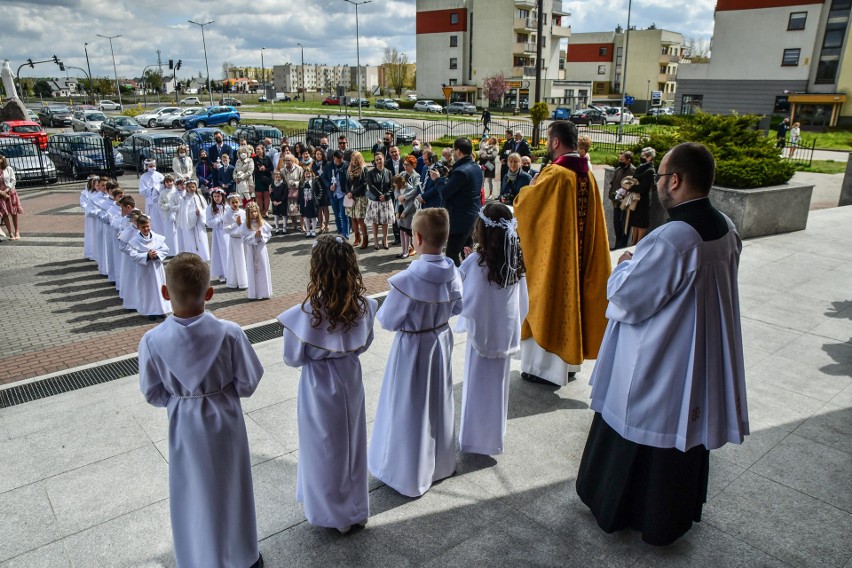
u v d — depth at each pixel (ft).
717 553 9.71
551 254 14.74
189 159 45.65
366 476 10.44
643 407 8.93
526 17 205.77
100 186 33.65
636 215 30.60
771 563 9.47
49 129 141.49
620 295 8.80
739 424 9.05
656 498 9.34
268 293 28.07
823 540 9.97
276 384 16.51
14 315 26.00
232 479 8.91
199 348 8.36
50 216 48.39
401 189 35.70
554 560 9.64
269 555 9.90
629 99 203.72
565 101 209.26
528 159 40.78
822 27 135.33
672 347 8.63
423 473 11.32
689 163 8.36
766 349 17.66
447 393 11.46
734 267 8.94
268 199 44.39
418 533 10.38
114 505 11.52
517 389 15.80
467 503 11.19
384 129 90.94
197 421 8.57
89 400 16.07
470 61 221.05
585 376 16.65
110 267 30.32
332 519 10.14
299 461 10.45
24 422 14.84
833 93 135.64
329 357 9.75
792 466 12.03
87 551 10.25
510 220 11.46
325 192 40.01
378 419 11.81
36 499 11.71
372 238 40.29
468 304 11.41
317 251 9.31
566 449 13.02
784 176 31.68
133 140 72.43
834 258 27.17
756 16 142.92
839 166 74.69
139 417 15.07
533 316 15.34
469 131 112.16
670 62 244.63
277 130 84.43
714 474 11.79
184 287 8.20
